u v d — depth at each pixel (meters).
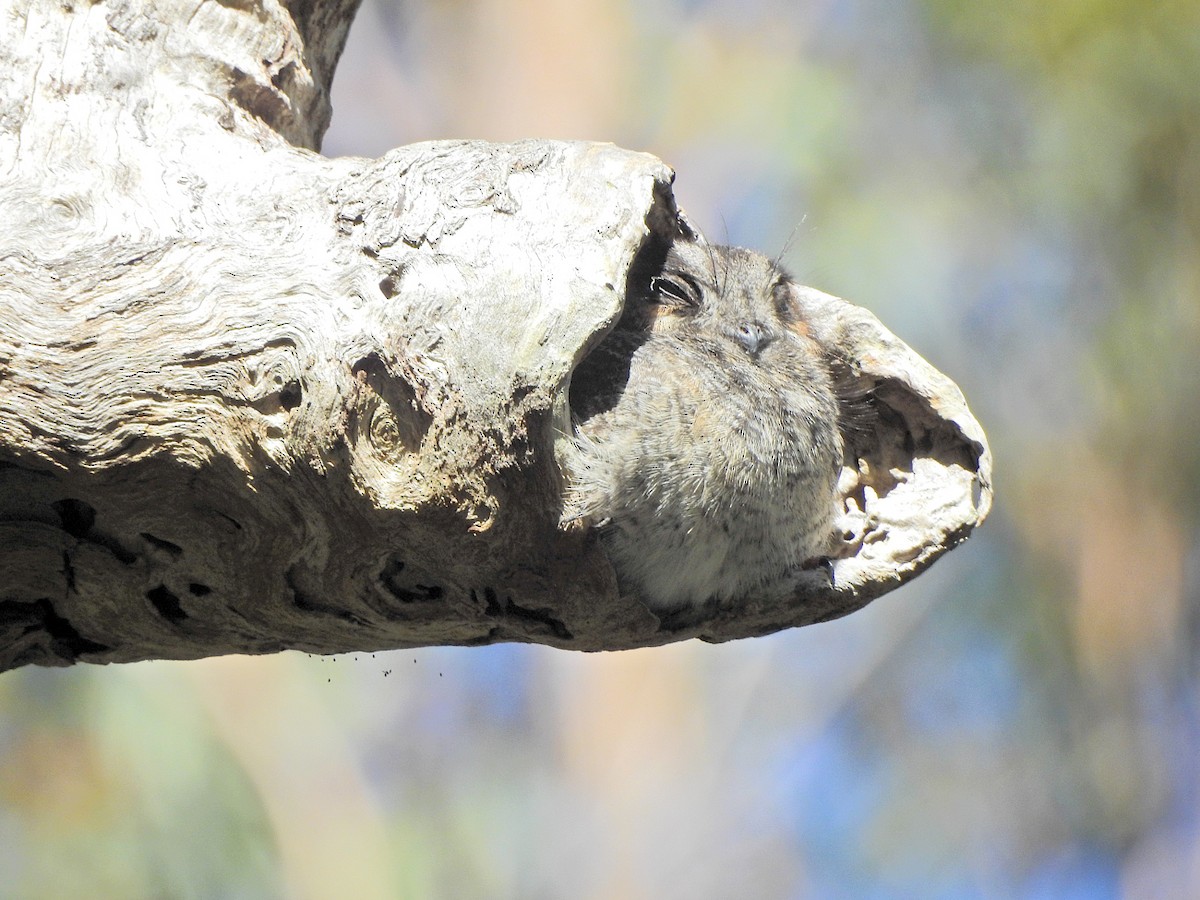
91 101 7.15
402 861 17.53
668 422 7.24
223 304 6.30
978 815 19.48
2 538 6.57
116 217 6.58
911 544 7.80
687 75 20.59
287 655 17.64
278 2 8.18
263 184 6.88
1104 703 18.86
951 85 19.12
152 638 7.28
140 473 6.28
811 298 9.17
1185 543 18.33
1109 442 18.23
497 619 6.95
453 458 6.21
